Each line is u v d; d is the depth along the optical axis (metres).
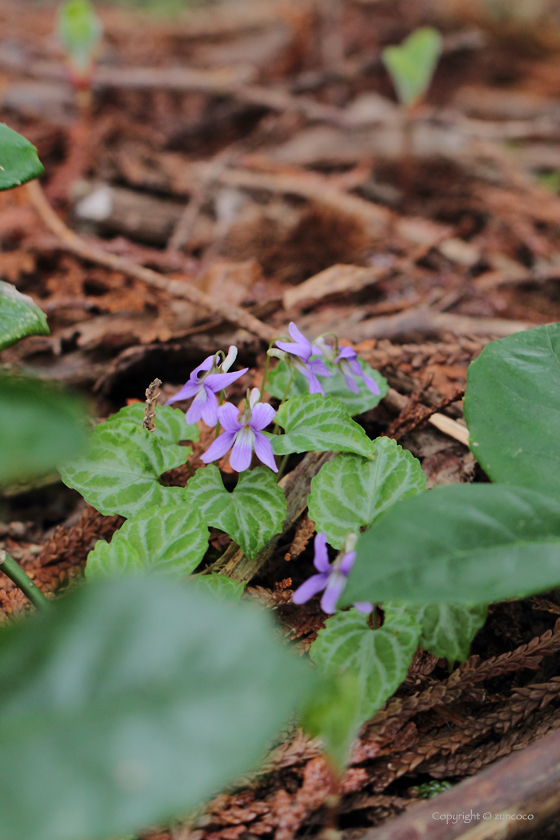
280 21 1.22
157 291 0.54
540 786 0.38
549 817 0.39
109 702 0.36
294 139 0.87
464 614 0.41
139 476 0.44
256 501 0.43
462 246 0.65
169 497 0.44
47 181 0.71
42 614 0.36
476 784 0.39
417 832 0.38
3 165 0.42
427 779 0.41
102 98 0.88
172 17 1.34
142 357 0.50
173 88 0.89
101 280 0.55
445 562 0.39
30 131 0.77
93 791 0.33
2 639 0.36
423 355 0.50
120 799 0.33
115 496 0.43
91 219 0.65
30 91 0.84
